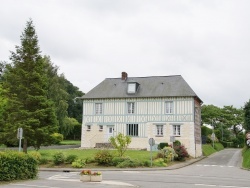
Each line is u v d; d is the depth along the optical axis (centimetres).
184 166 2872
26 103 2928
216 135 6662
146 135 4131
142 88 4319
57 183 1471
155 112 4138
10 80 2956
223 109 7281
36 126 2881
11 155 1537
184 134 3978
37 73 2942
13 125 2844
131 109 4253
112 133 4288
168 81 4312
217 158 3862
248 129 4159
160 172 2278
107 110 4347
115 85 4494
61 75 4812
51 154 3077
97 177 1591
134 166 2561
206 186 1511
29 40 3005
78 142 5800
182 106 4038
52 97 4503
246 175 2100
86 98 4428
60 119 4525
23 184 1398
